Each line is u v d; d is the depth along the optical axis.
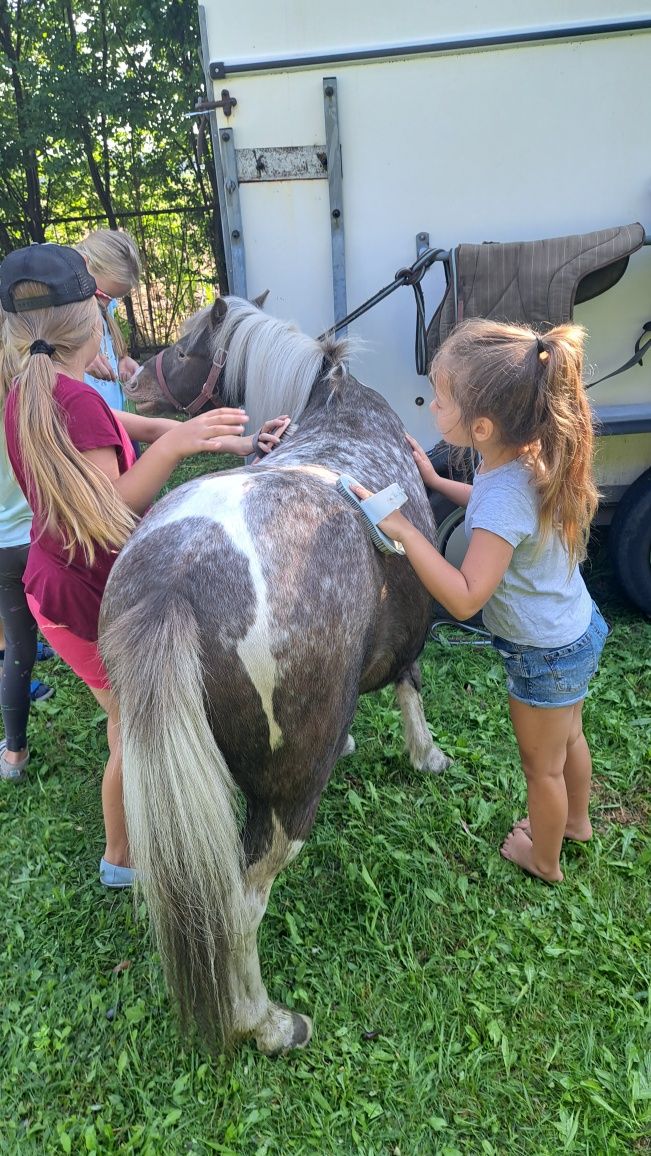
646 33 2.85
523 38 2.85
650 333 3.25
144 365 2.76
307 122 3.00
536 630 1.78
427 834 2.33
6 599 2.43
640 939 1.98
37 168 8.76
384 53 2.88
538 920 2.06
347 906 2.13
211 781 1.26
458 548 3.32
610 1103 1.64
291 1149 1.59
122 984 1.93
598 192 3.08
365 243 3.15
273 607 1.32
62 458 1.53
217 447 1.88
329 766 1.53
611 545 3.35
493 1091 1.67
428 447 3.41
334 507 1.51
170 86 8.26
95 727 2.94
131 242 3.10
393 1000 1.87
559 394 1.58
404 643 1.89
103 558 1.72
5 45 8.41
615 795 2.49
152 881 1.32
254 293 3.24
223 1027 1.54
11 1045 1.81
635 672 3.11
